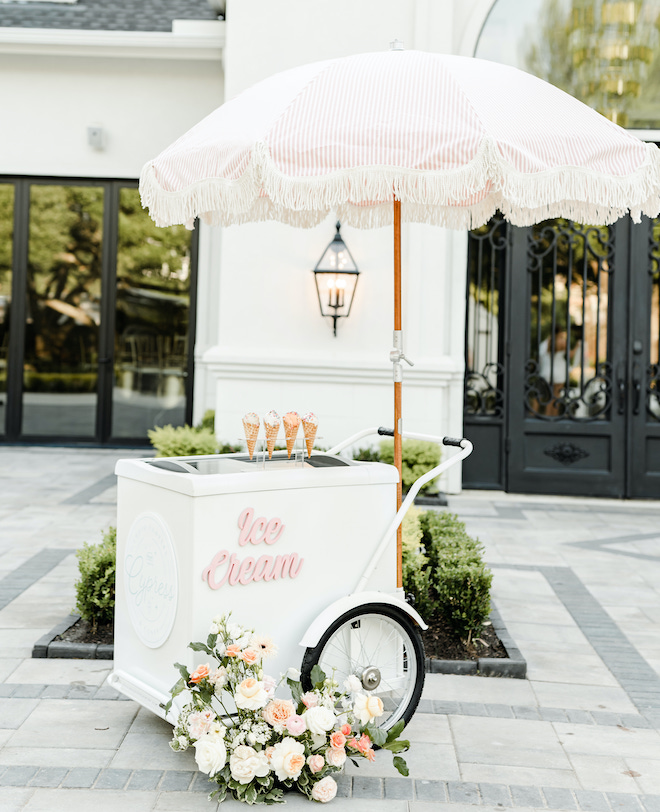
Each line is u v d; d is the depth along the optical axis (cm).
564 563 577
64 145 1048
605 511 777
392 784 276
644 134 830
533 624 446
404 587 409
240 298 816
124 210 1072
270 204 405
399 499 321
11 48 1007
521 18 835
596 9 830
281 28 809
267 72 812
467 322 847
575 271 843
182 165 301
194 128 324
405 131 271
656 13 827
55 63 1038
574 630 438
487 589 400
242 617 284
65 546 575
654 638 428
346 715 284
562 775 284
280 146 269
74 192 1072
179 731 271
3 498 742
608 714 336
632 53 830
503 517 732
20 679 351
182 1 1121
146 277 1083
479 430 853
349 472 306
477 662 376
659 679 373
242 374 811
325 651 301
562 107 302
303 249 810
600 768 290
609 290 841
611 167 289
